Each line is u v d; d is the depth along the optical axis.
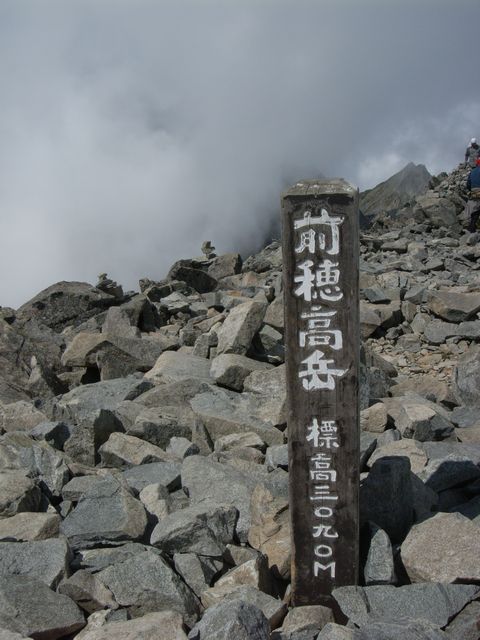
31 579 1.54
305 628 1.40
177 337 4.07
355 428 1.48
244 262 7.75
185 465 2.07
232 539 1.79
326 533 1.53
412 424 2.39
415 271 5.62
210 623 1.33
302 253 1.46
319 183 1.46
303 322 1.48
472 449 2.25
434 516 1.67
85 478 2.04
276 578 1.69
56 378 3.38
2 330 3.51
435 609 1.46
